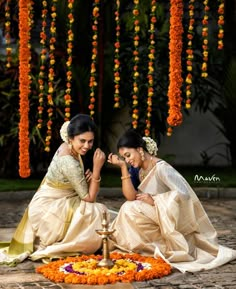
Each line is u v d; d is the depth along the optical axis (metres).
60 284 4.58
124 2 10.73
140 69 10.90
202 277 4.77
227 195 9.32
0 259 5.25
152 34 8.08
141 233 5.20
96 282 4.55
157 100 10.99
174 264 4.96
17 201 8.86
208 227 5.39
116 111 11.14
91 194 5.29
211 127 11.91
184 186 5.20
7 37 8.90
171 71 6.49
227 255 5.16
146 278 4.66
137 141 5.26
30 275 4.84
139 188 5.34
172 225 5.07
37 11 10.39
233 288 4.51
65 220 5.27
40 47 10.88
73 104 10.58
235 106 10.97
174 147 11.87
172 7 6.42
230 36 11.43
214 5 11.28
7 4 9.12
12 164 10.54
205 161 11.84
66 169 5.28
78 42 10.52
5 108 10.42
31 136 10.03
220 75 11.37
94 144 10.34
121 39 10.97
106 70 10.94
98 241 5.24
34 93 10.12
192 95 11.44
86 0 10.39
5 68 10.53
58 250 5.18
